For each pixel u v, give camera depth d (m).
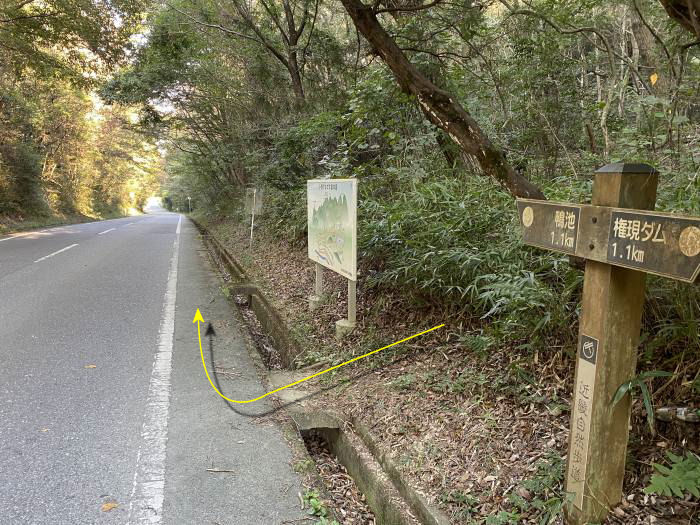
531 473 2.24
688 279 1.30
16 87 19.45
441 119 3.63
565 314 2.84
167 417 3.19
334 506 2.47
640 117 3.59
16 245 12.62
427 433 2.77
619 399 1.73
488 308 3.54
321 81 9.36
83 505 2.30
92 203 34.38
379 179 6.36
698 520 1.78
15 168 20.77
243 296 7.22
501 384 2.96
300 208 8.55
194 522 2.20
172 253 11.80
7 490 2.40
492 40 5.26
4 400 3.38
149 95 13.23
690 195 2.43
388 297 4.79
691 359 2.27
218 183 20.75
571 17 4.71
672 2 2.21
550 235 1.87
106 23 12.82
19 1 12.21
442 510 2.19
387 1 4.85
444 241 3.98
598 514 1.82
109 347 4.54
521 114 5.55
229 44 9.85
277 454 2.77
